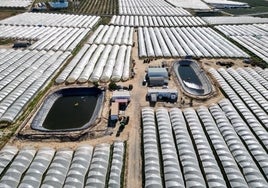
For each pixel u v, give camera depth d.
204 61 105.00
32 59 101.38
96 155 56.31
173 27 152.00
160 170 54.03
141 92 80.88
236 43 126.44
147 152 57.16
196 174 52.50
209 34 138.25
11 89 80.75
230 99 77.88
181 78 93.19
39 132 63.75
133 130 64.88
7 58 103.19
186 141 60.59
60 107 76.94
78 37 128.25
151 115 68.69
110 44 119.12
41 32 135.62
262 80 88.62
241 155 57.41
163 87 83.69
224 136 63.38
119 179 51.34
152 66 98.12
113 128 65.44
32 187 49.53
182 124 66.00
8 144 60.25
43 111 73.06
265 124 68.12
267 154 58.72
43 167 53.78
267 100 78.75
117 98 74.81
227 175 53.03
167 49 114.00
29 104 75.19
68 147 59.34
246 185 50.78
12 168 52.88
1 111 69.94
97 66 95.38
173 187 49.62
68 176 51.94
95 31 138.62
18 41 122.94
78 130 64.44
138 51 113.81
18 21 154.12
